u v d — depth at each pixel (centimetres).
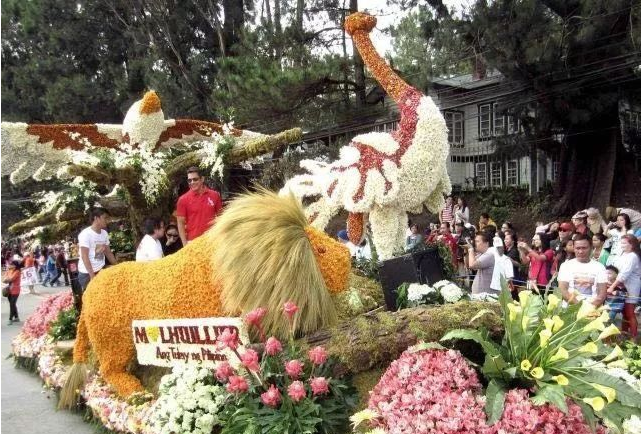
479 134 2052
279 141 680
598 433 271
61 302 668
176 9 1888
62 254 1750
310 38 1600
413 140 505
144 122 698
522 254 715
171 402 337
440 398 271
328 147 1550
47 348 589
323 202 548
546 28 1139
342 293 374
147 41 1958
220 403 337
